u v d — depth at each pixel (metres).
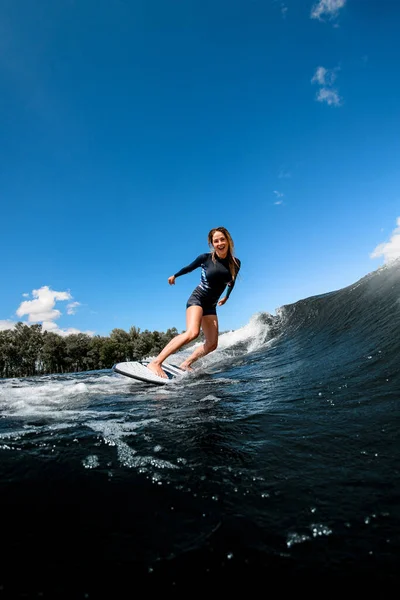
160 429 1.91
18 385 4.45
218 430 1.81
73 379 5.12
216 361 5.65
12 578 0.80
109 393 3.47
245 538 0.92
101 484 1.26
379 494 1.08
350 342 3.73
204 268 4.69
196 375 4.34
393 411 1.74
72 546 0.92
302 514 1.01
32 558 0.87
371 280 5.42
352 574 0.77
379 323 3.80
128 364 4.55
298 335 5.32
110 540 0.94
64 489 1.24
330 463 1.31
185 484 1.23
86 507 1.11
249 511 1.04
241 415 2.06
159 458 1.48
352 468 1.26
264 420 1.90
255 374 3.70
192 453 1.52
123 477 1.31
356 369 2.71
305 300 6.73
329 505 1.04
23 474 1.37
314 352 4.01
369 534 0.90
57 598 0.74
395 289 4.46
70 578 0.80
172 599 0.72
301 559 0.83
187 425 1.95
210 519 1.01
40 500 1.17
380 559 0.81
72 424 2.13
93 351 66.25
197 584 0.77
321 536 0.91
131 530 0.98
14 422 2.26
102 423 2.13
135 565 0.84
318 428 1.68
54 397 3.35
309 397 2.28
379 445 1.41
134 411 2.46
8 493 1.22
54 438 1.82
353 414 1.80
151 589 0.76
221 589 0.75
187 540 0.92
